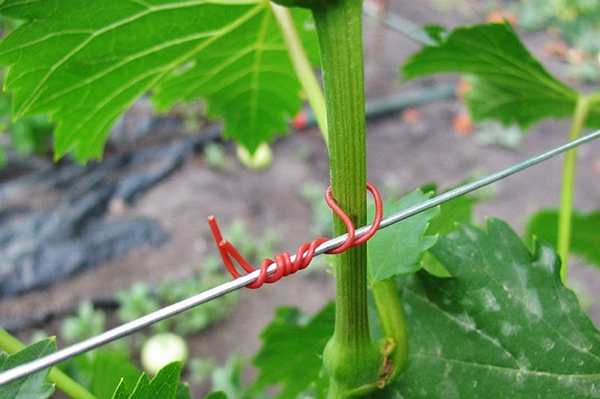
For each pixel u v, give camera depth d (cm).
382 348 21
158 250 132
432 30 30
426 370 22
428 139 171
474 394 22
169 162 150
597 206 151
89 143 31
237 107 40
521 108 41
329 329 31
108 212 138
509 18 213
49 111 27
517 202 150
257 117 41
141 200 142
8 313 116
